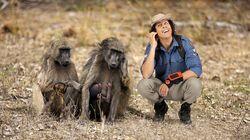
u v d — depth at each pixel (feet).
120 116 24.97
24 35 43.73
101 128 22.62
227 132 23.57
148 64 22.98
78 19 49.90
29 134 21.94
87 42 41.45
